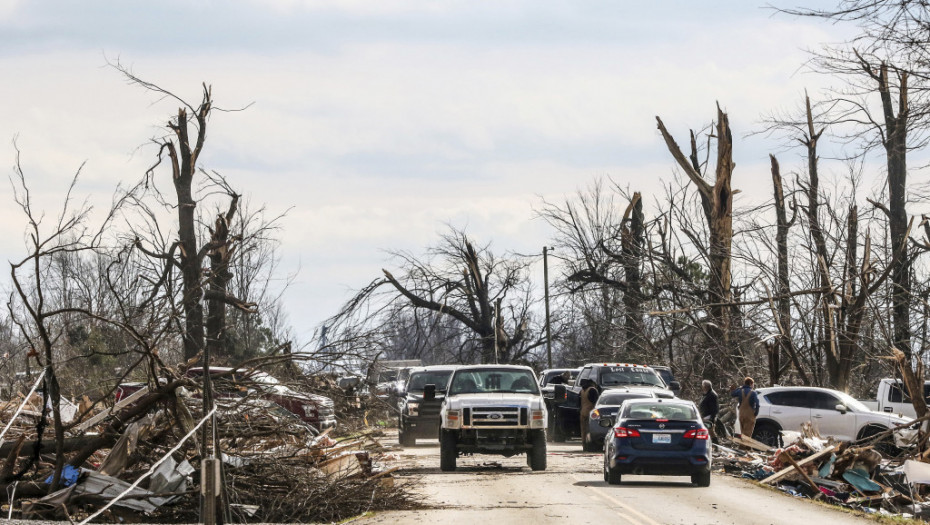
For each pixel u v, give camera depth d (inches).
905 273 2206.0
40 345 1229.1
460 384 1517.0
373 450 1366.9
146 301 1114.1
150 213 1336.1
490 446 1425.9
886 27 1153.4
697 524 916.6
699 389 2477.9
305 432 1067.9
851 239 2304.4
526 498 1112.2
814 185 2365.9
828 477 1280.8
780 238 2420.0
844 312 2139.5
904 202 2297.0
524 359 3885.3
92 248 895.1
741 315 2433.6
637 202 3102.9
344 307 3385.8
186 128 2395.4
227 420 995.9
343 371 1127.6
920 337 1985.7
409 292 3595.0
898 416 1664.6
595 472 1433.3
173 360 1318.9
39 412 1145.4
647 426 1248.2
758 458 1521.9
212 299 2016.5
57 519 849.5
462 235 3727.9
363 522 928.3
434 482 1279.5
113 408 960.9
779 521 956.0
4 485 873.5
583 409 1781.5
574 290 3262.8
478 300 3767.2
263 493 960.3
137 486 894.4
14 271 828.0
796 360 2222.0
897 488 1237.7
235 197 2201.0
